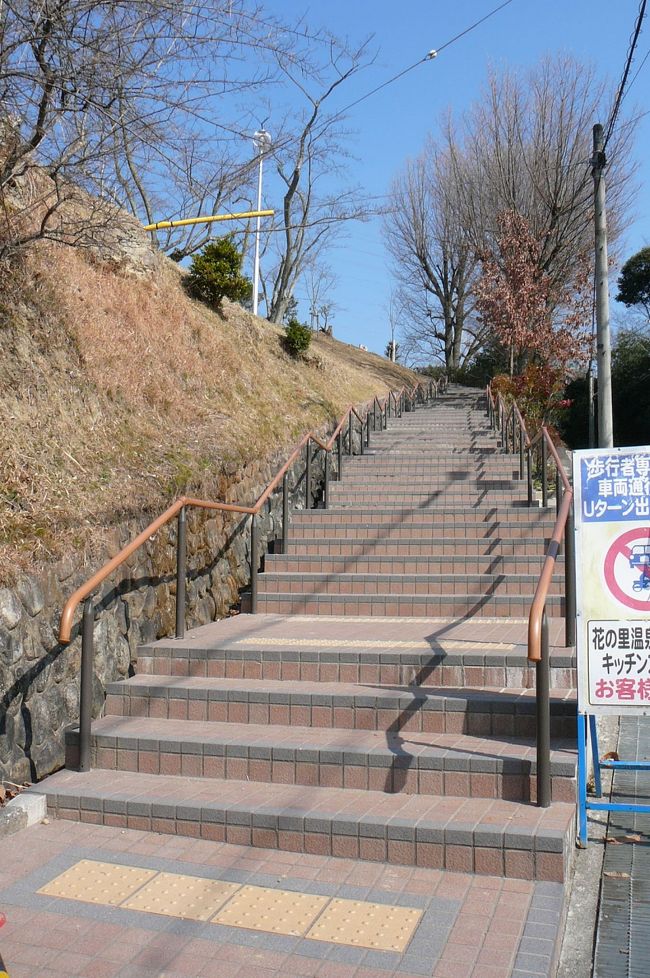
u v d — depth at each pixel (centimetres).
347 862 418
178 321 1175
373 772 470
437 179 3284
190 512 823
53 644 577
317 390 1531
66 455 723
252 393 1238
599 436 1153
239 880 403
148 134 748
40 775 550
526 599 751
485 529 947
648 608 431
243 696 558
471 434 1617
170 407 983
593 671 435
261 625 743
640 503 438
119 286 1099
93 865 421
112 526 675
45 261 912
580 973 340
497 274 2347
